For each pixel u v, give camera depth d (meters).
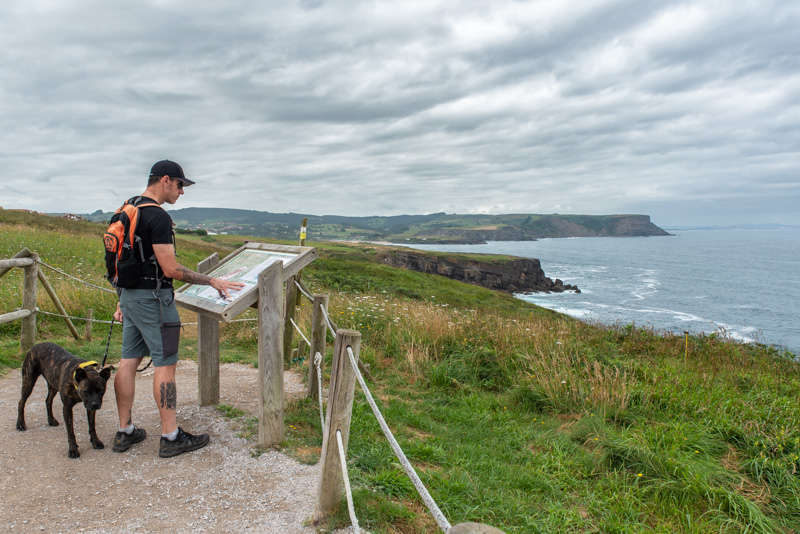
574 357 7.07
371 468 3.51
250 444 3.69
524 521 3.11
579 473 4.04
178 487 2.99
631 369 6.81
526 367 6.82
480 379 6.86
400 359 7.28
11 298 7.69
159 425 4.04
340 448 2.55
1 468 3.10
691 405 5.52
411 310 9.60
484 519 3.07
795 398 6.20
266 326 3.49
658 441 4.51
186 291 4.23
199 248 33.59
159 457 3.39
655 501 3.60
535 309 35.25
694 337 10.26
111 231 3.15
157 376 3.33
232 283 3.56
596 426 4.99
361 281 23.45
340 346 2.61
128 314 3.28
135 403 4.59
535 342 7.43
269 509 2.80
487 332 7.98
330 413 2.66
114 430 3.89
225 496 2.92
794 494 3.74
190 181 3.53
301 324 7.90
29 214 29.58
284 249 4.03
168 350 3.38
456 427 4.99
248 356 7.10
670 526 3.22
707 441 4.64
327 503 2.71
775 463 4.10
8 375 5.28
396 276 37.88
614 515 3.32
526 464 4.14
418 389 6.27
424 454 3.95
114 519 2.60
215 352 4.56
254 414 4.39
